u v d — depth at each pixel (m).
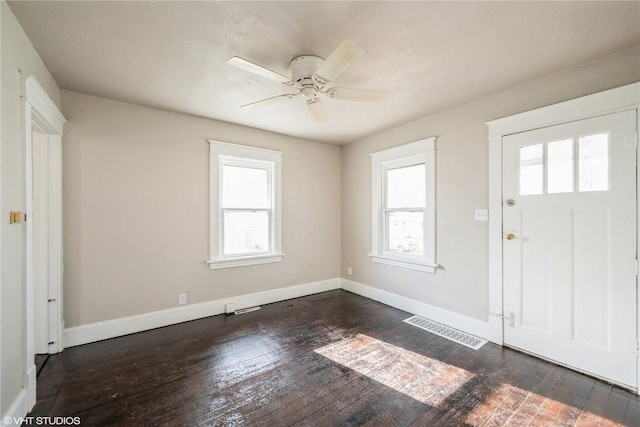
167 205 3.05
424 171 3.35
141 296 2.90
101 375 2.08
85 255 2.63
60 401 1.79
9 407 1.49
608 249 2.02
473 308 2.80
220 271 3.41
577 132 2.14
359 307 3.62
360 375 2.09
